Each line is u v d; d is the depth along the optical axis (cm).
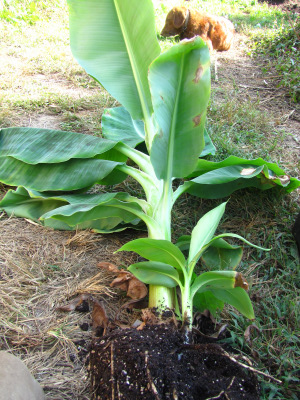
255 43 238
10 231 96
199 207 110
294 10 323
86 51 94
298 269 93
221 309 76
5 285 82
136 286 80
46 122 144
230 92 181
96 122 144
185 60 72
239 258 87
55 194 100
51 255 91
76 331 75
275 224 106
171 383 57
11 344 71
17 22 241
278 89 186
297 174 127
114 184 105
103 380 59
